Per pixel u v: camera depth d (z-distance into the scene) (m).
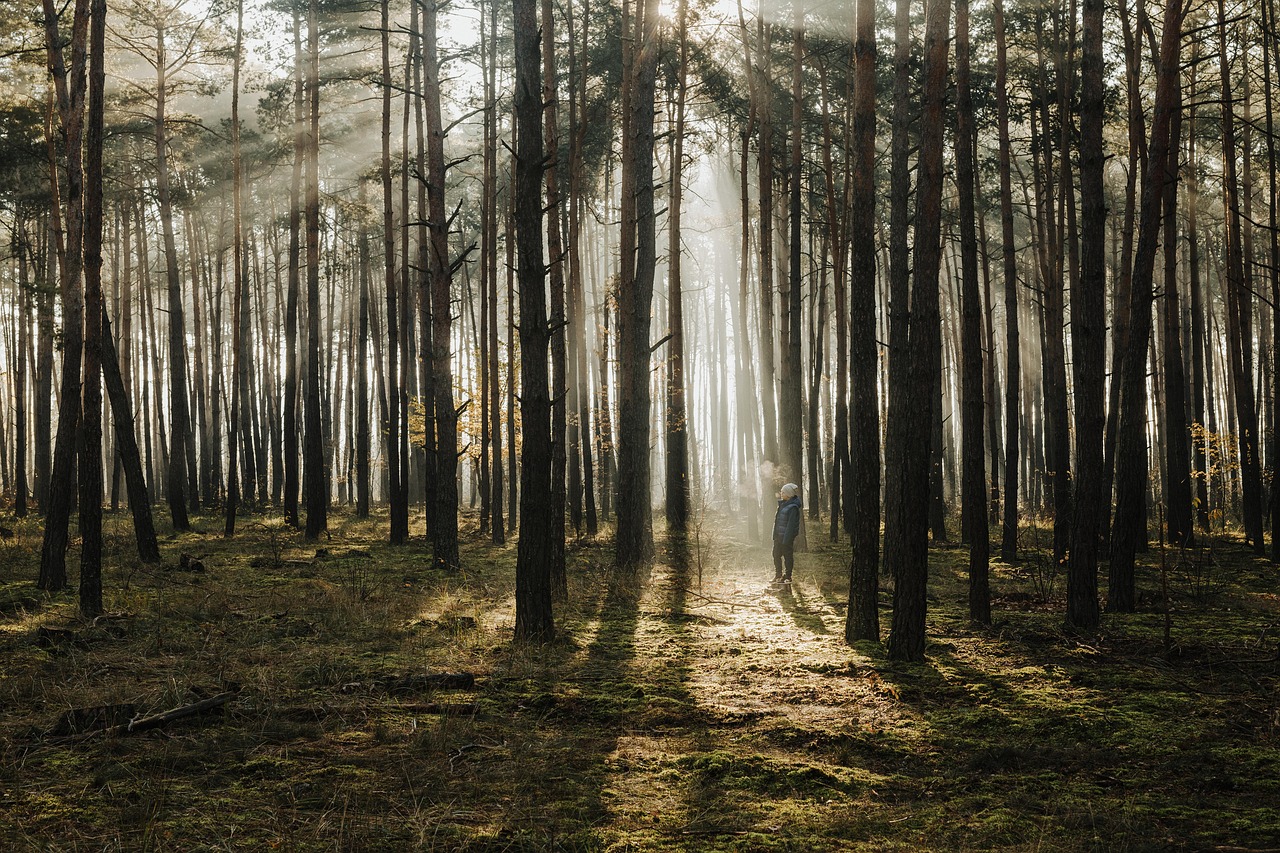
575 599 12.91
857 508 10.08
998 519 25.03
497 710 7.00
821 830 4.77
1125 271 18.27
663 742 6.32
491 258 23.98
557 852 4.43
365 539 22.14
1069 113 19.50
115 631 9.46
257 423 38.56
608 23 23.81
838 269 22.27
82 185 12.45
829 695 7.56
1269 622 10.80
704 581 15.15
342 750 5.96
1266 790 5.32
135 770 5.46
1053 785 5.50
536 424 9.64
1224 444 22.86
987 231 36.53
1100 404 10.55
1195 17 20.92
